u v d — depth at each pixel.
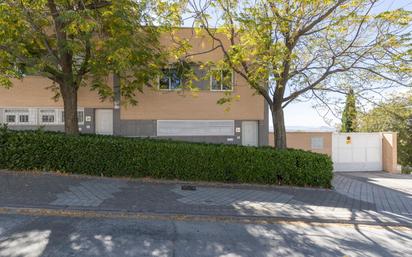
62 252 3.85
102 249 4.00
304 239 4.78
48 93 12.83
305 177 8.58
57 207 5.63
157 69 9.24
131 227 4.92
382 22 8.12
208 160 8.28
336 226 5.55
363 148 14.45
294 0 8.05
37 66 7.45
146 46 8.97
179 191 7.14
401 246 4.64
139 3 8.31
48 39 8.53
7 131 8.06
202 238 4.59
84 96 12.95
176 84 13.15
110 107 13.13
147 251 4.00
